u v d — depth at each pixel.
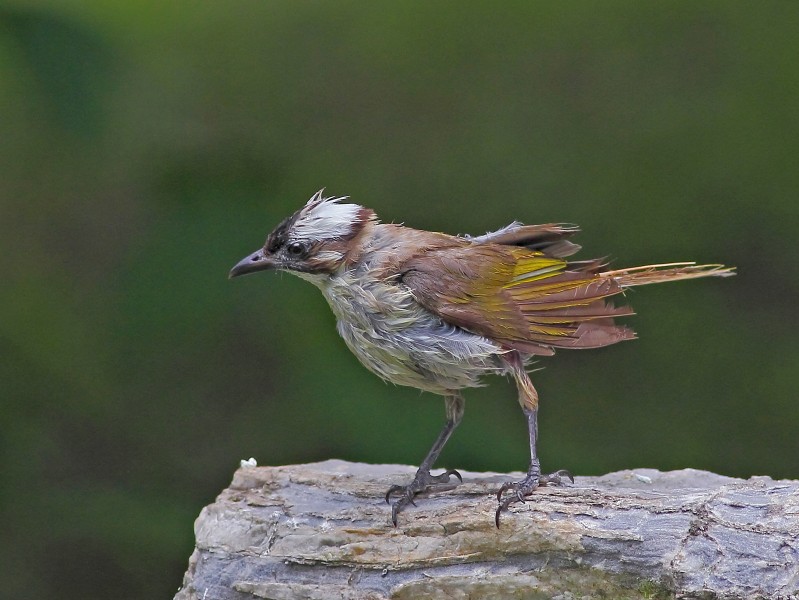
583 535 8.30
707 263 14.98
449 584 8.56
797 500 8.41
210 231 14.56
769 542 8.10
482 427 13.52
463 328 9.22
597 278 9.50
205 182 14.91
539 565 8.45
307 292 14.24
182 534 13.45
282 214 14.66
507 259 9.46
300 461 13.59
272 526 9.18
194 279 14.36
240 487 9.84
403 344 9.27
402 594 8.63
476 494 9.09
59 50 13.73
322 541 8.95
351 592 8.70
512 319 9.22
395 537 8.83
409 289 9.24
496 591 8.48
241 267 9.65
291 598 8.83
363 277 9.38
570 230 9.78
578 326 9.36
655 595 8.17
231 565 9.12
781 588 7.89
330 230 9.54
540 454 13.73
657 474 9.70
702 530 8.25
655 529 8.27
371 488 9.46
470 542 8.59
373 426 13.48
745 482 9.08
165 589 13.32
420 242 9.59
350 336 9.58
